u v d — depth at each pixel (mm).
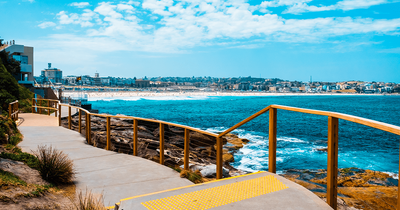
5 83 22375
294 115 64625
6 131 8258
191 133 17875
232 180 3754
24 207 3555
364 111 87625
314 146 23344
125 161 6656
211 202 2988
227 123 48000
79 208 3725
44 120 14977
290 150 21297
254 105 116438
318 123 44906
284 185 3438
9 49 49125
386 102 152500
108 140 8039
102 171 5852
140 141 12625
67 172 5020
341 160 17875
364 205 8461
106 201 4293
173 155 12523
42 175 4820
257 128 35312
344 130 37625
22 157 5512
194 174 5582
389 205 8484
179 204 2971
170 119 56875
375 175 11766
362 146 25078
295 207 2805
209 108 96688
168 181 5285
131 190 4793
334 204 2861
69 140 9031
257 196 3113
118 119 18297
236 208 2811
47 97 43969
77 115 20688
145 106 108062
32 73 52094
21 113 18875
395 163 17516
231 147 20750
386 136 31641
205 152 16078
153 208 2889
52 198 4160
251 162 16969
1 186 3803
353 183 10945
